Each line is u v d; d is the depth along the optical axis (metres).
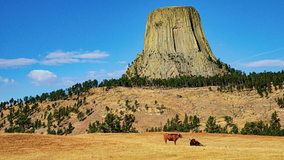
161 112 195.75
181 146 40.28
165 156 31.25
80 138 46.53
